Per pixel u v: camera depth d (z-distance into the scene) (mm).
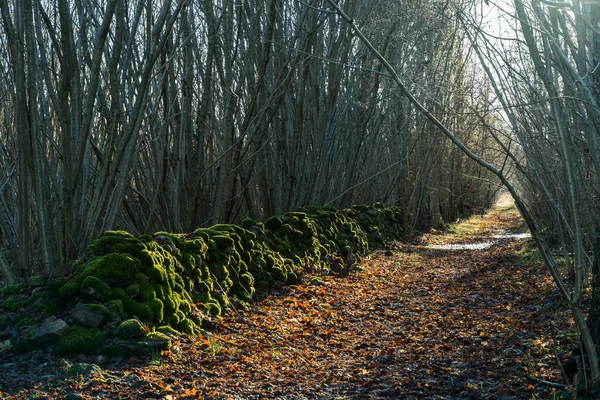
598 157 4629
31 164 8812
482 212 42750
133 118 9031
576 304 4242
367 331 8727
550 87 3965
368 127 21484
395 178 23391
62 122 8531
